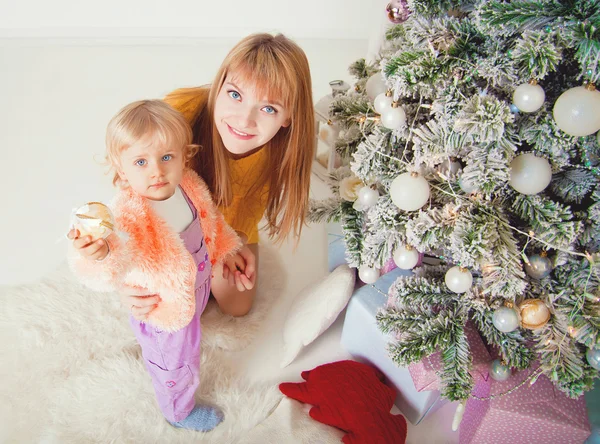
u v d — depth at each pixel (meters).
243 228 1.40
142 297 0.96
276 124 1.02
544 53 0.68
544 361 0.92
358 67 1.28
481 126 0.74
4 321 1.39
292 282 1.65
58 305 1.44
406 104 0.97
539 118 0.81
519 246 0.93
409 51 0.86
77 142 2.11
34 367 1.30
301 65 1.00
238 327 1.47
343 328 1.39
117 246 0.83
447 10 0.90
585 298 0.86
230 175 1.19
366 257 1.05
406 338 0.97
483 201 0.89
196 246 1.04
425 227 0.88
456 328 0.97
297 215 1.28
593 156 0.81
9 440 1.17
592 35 0.67
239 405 1.27
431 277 1.08
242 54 0.95
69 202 1.84
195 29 2.92
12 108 2.27
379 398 1.21
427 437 1.27
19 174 1.93
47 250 1.66
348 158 1.27
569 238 0.81
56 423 1.20
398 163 1.00
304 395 1.25
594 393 1.11
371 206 1.08
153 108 0.86
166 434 1.20
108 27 2.82
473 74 0.80
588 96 0.68
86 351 1.35
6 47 2.69
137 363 1.33
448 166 0.92
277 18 2.95
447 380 0.92
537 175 0.79
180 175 0.91
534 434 1.03
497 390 1.03
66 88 2.44
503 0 0.79
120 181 0.92
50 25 2.75
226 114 0.99
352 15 2.99
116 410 1.23
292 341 1.38
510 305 0.90
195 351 1.10
